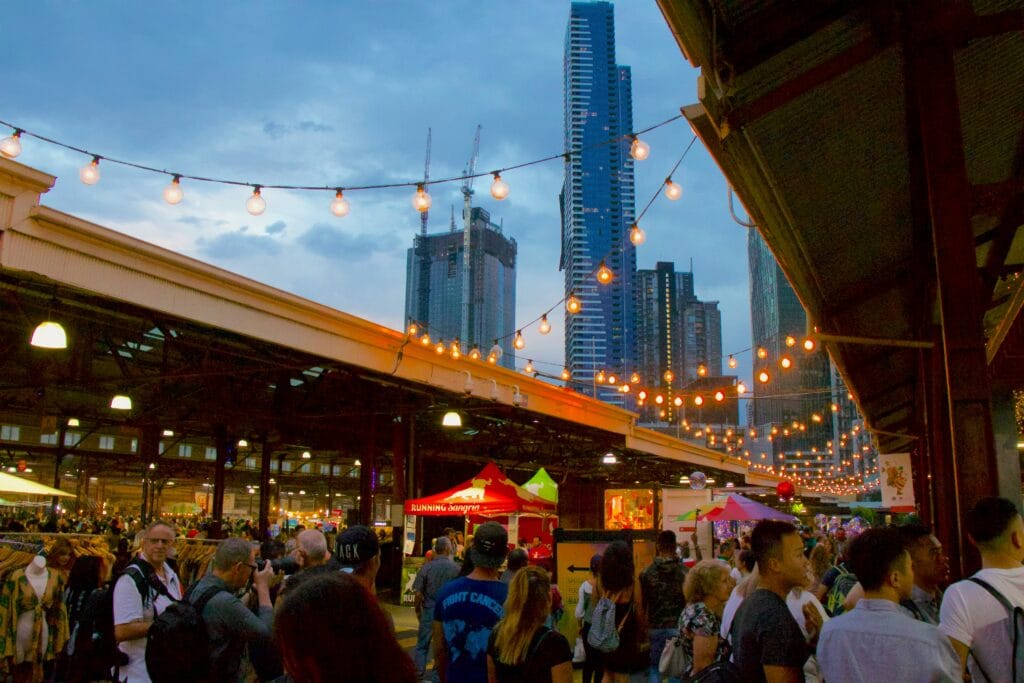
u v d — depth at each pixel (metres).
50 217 10.61
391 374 17.83
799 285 10.65
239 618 4.54
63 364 17.20
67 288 11.86
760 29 6.39
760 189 7.99
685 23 5.97
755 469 59.16
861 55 6.29
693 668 5.68
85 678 5.80
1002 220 9.06
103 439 32.38
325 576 2.08
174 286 12.62
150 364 18.52
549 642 4.51
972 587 3.75
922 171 8.21
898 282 11.78
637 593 7.20
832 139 7.85
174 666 3.82
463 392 20.41
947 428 8.97
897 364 16.42
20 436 29.80
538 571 4.66
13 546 9.74
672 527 19.50
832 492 72.31
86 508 43.00
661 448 36.47
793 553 3.95
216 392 21.08
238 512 60.94
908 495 16.97
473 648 5.00
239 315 13.84
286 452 36.09
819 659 3.46
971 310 5.81
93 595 6.05
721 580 5.91
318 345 15.64
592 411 28.64
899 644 3.24
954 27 6.03
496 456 34.78
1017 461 7.48
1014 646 3.59
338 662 1.94
